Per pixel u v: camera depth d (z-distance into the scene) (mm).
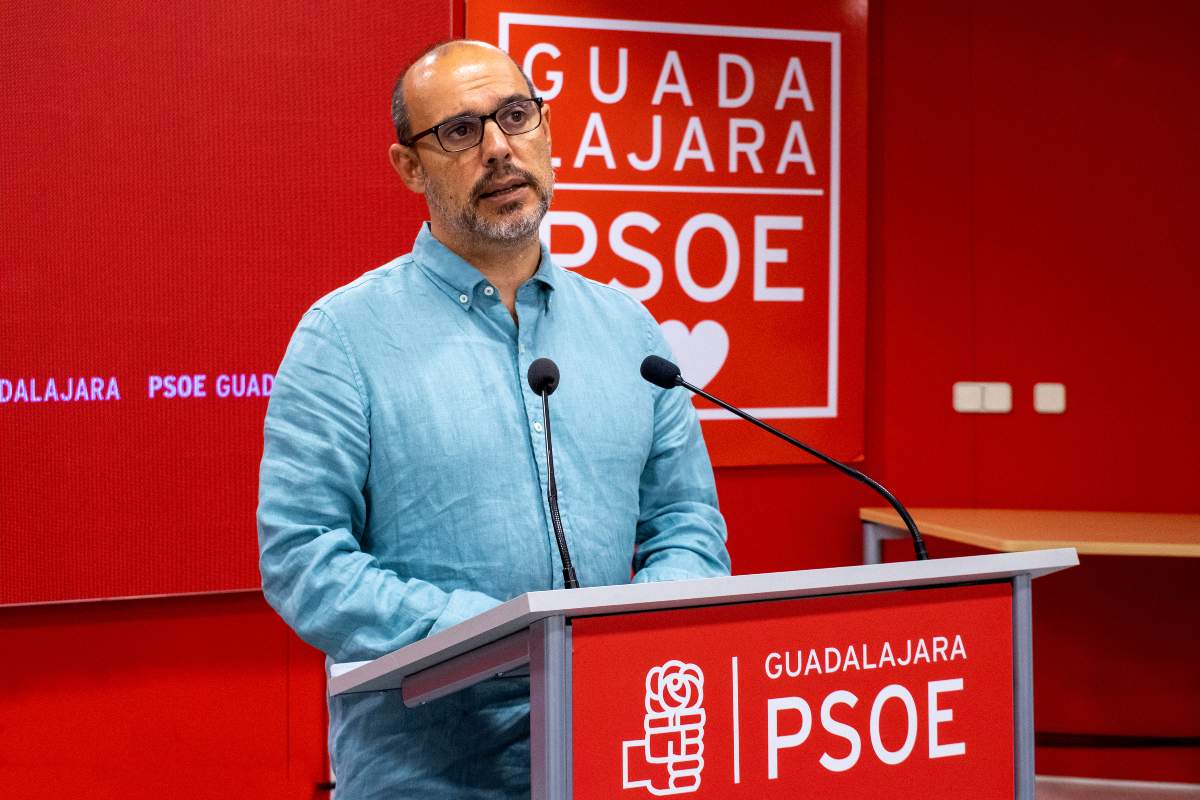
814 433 3273
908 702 1132
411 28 2895
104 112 2703
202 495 2803
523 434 1558
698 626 1026
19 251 2660
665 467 1721
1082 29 3303
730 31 3184
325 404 1497
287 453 1486
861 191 3271
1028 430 3355
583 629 972
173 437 2777
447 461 1511
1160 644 3381
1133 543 2676
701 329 3197
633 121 3137
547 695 953
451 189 1547
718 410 3211
